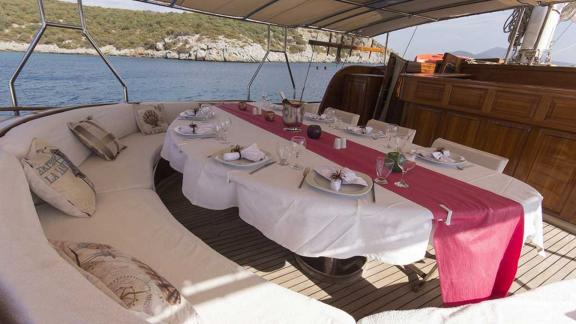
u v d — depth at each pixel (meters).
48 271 0.54
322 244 1.11
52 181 1.32
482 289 1.22
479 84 2.85
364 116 4.54
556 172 2.43
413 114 3.62
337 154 1.66
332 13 3.88
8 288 0.50
